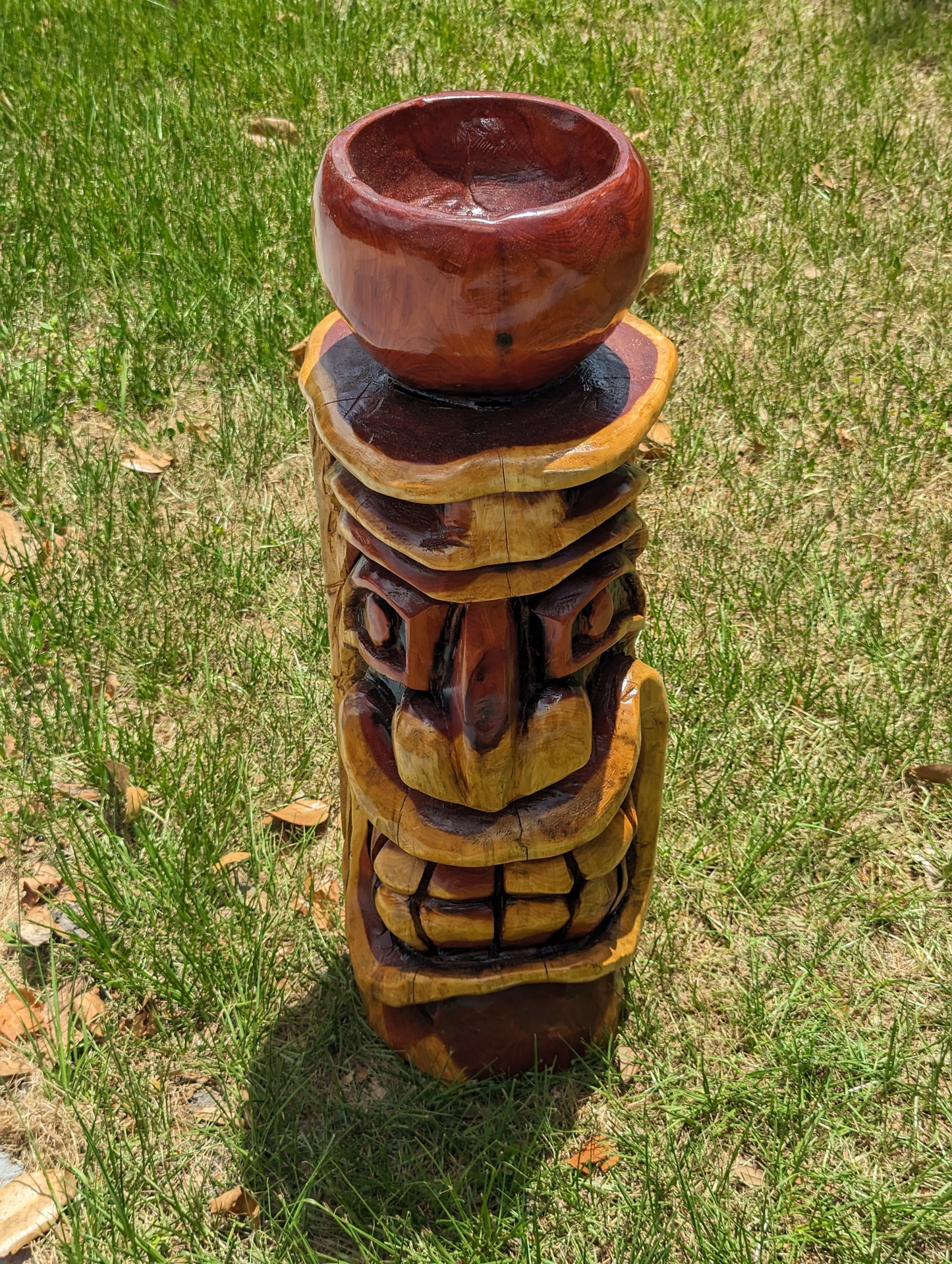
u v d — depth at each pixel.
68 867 2.46
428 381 1.68
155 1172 2.06
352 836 2.16
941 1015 2.29
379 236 1.54
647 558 3.34
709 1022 2.29
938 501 3.45
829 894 2.51
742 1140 2.09
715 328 4.12
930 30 5.88
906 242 4.43
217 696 2.97
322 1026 2.26
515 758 1.83
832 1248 1.94
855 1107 2.12
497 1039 2.12
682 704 2.90
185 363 3.98
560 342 1.61
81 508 3.43
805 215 4.59
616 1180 2.03
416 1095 2.15
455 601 1.68
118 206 4.52
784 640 3.08
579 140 1.82
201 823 2.59
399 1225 1.97
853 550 3.32
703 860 2.56
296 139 5.06
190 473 3.62
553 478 1.60
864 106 5.27
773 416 3.72
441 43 5.76
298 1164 2.07
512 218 1.51
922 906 2.49
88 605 3.13
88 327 4.16
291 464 3.66
